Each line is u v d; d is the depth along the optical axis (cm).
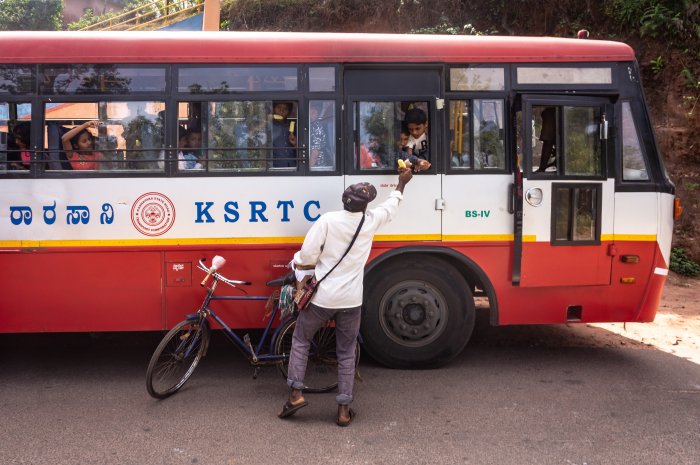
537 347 561
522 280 480
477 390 446
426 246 477
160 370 426
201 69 468
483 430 377
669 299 780
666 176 500
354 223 379
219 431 375
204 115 467
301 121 472
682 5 986
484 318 665
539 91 485
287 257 472
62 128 462
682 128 974
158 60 462
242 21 1303
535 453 347
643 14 1016
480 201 481
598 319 493
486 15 1144
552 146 484
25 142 460
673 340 589
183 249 466
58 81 459
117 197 460
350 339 388
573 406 416
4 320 458
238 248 468
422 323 485
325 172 473
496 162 484
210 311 438
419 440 363
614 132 487
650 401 427
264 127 471
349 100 474
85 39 461
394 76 479
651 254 491
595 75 490
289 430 377
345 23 1240
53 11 2181
